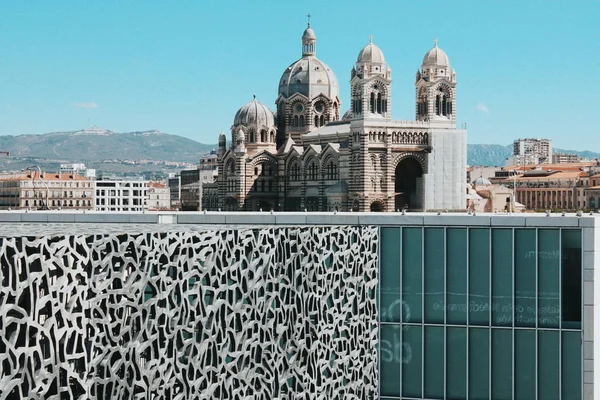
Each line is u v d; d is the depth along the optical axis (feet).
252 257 186.29
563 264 250.16
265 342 190.49
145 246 152.56
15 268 126.93
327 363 222.89
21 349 126.93
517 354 253.85
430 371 258.16
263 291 190.39
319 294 218.38
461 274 255.50
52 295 133.28
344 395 236.22
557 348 251.39
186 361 166.81
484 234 254.27
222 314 175.01
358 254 242.99
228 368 175.52
